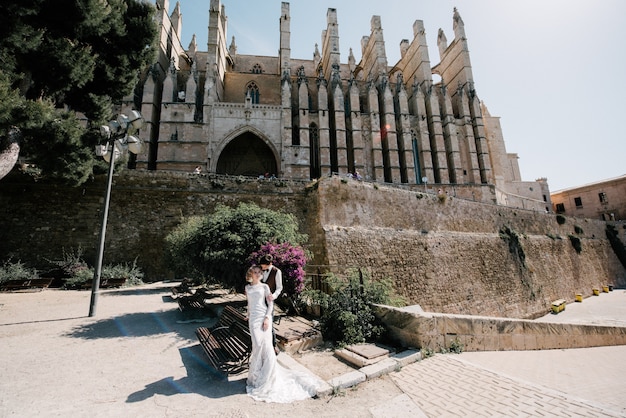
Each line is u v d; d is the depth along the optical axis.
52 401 3.80
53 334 6.78
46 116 10.94
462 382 4.65
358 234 16.84
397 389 4.41
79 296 11.80
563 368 6.23
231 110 33.69
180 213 18.03
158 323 7.76
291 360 5.28
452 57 48.22
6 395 3.93
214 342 5.25
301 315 8.15
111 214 17.03
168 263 15.33
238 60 47.59
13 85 11.76
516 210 27.91
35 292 12.61
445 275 19.19
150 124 32.34
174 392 4.09
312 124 39.59
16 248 15.27
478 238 22.59
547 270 26.73
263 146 38.59
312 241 17.02
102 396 3.96
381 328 6.56
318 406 3.84
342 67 50.53
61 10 12.03
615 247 39.06
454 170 41.03
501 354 6.67
